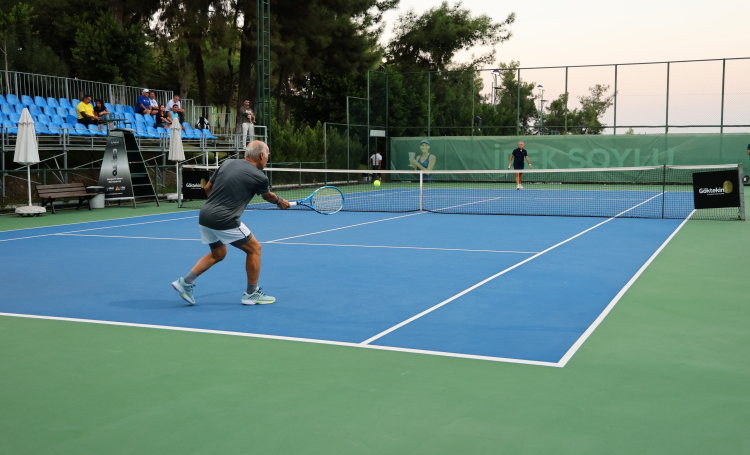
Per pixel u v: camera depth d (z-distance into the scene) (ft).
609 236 37.45
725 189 46.09
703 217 47.83
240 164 20.10
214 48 111.75
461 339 16.62
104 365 14.69
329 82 118.32
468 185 93.81
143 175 60.29
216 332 17.38
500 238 36.94
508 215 50.85
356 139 98.22
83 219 48.52
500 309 19.92
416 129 103.71
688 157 88.38
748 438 10.71
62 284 24.11
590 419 11.53
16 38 77.30
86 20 96.48
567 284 23.73
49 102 66.28
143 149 67.92
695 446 10.43
